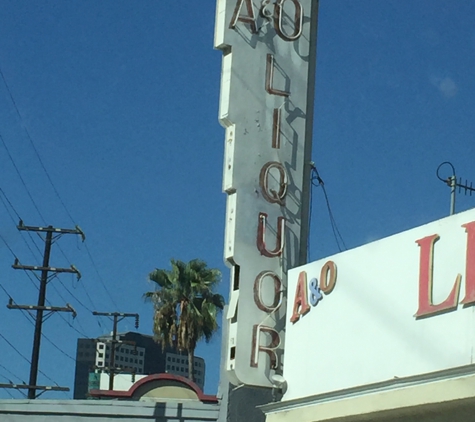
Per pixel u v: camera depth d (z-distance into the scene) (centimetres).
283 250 1820
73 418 3222
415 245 1456
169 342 6400
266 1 1909
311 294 1659
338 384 1555
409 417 1437
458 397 1322
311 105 1908
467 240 1373
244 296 1783
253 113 1858
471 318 1345
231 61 1864
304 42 1927
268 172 1841
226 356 1794
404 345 1442
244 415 1894
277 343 1778
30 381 5872
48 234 6031
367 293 1533
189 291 6391
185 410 3184
